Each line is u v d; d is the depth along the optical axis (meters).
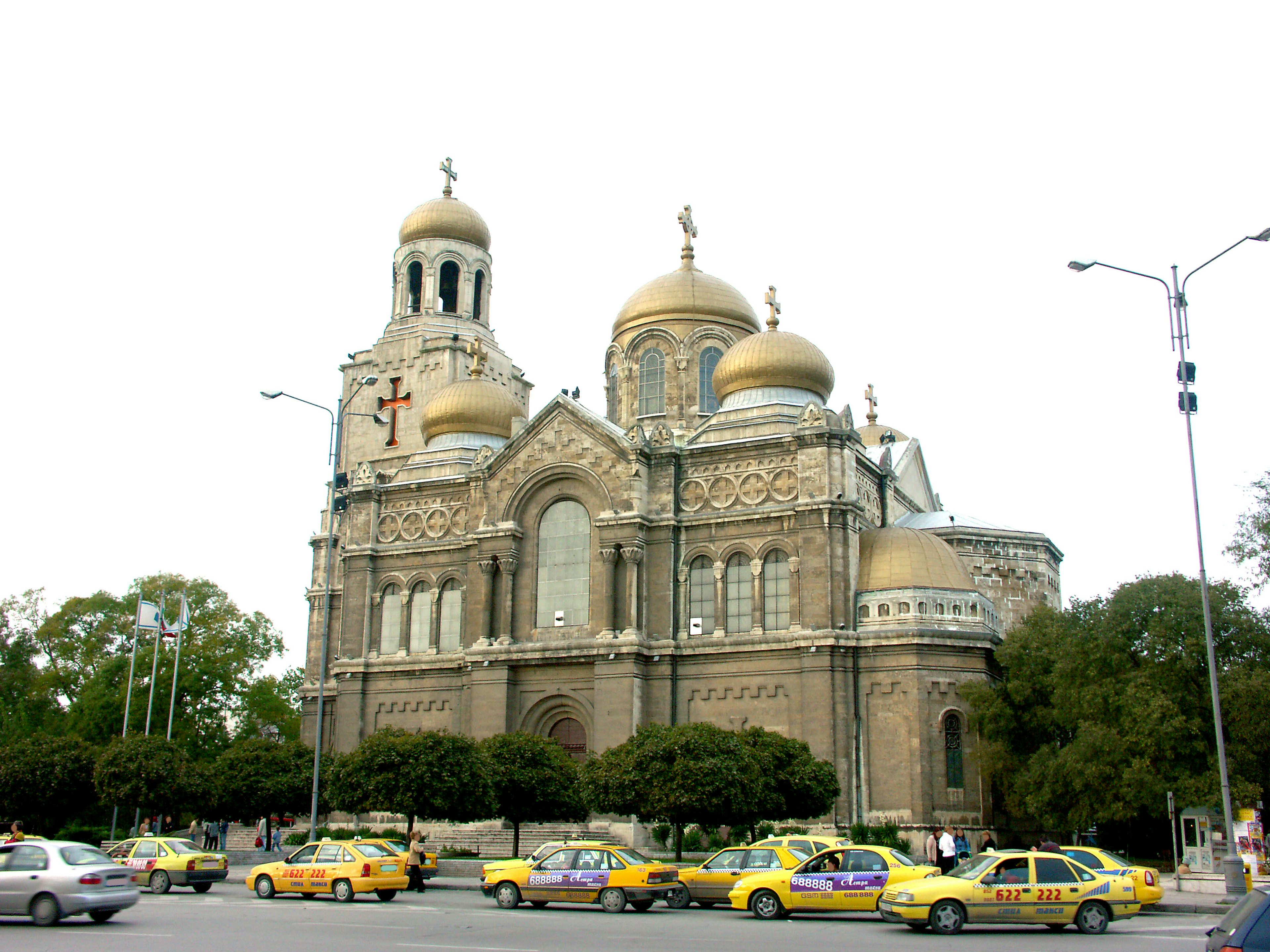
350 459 96.50
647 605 73.94
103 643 108.06
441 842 74.12
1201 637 58.44
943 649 68.19
